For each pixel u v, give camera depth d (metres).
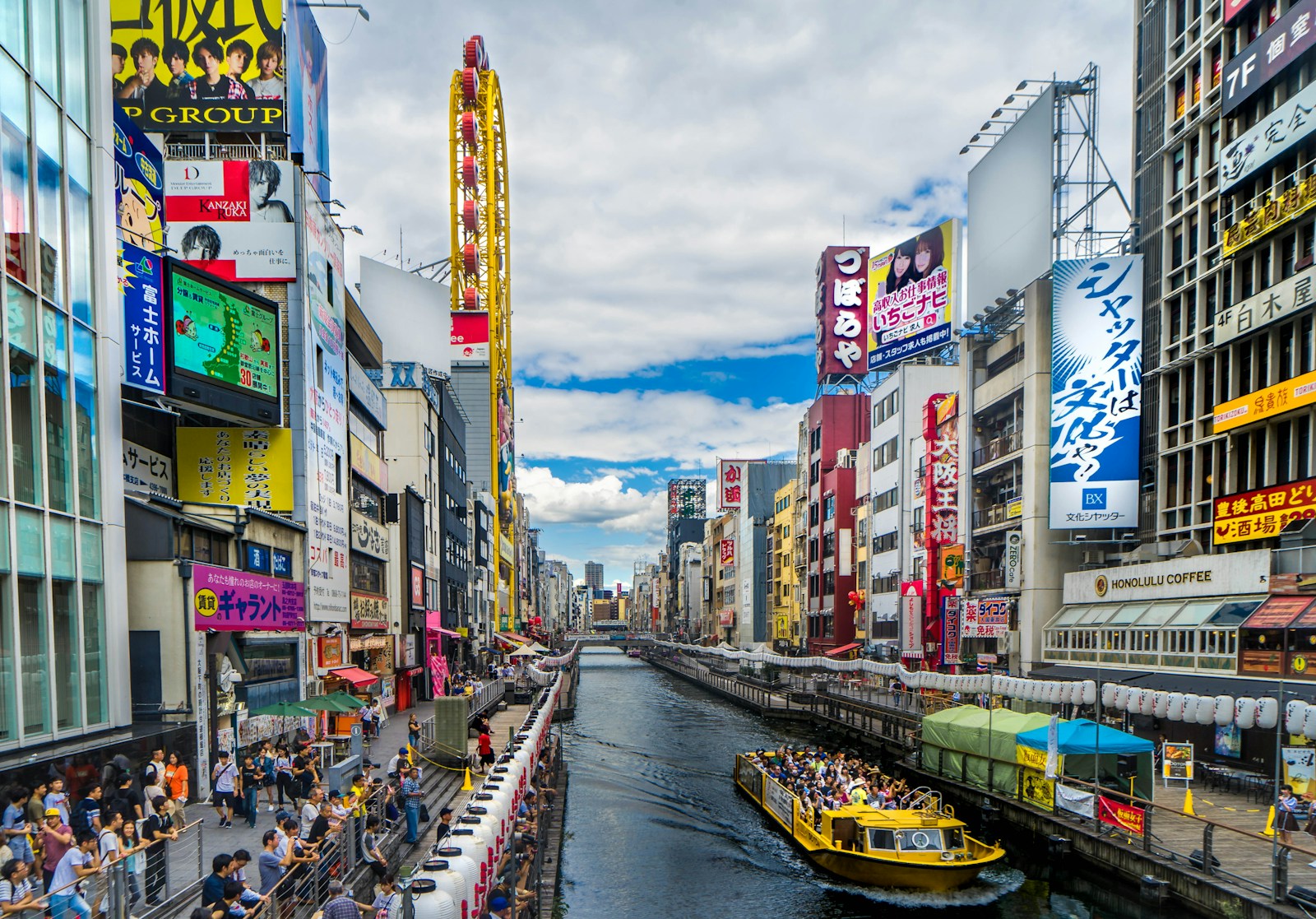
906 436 72.25
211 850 18.17
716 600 169.88
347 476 43.69
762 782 38.22
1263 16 36.62
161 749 21.61
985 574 55.44
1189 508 40.47
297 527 35.34
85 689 21.19
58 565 20.28
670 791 41.97
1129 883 23.72
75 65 22.27
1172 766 30.95
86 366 22.14
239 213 37.66
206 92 40.50
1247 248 36.50
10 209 19.14
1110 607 42.34
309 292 37.97
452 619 78.81
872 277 83.31
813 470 102.25
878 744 50.38
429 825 25.00
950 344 72.75
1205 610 34.69
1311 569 30.55
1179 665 35.25
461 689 52.00
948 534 61.28
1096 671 39.91
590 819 36.09
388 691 51.00
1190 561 36.66
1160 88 44.50
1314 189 32.22
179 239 37.22
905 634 66.81
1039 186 49.88
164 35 40.66
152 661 23.72
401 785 23.38
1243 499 34.94
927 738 39.00
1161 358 43.12
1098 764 27.58
